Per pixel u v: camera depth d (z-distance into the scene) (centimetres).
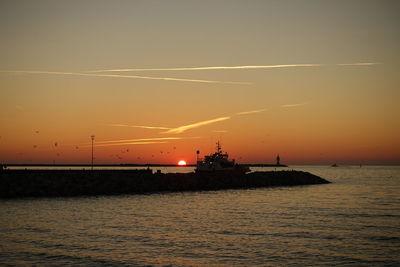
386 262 3359
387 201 7725
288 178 13175
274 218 5441
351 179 17775
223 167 11938
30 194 7594
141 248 3703
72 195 7906
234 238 4134
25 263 3219
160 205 6725
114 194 8381
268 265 3259
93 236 4156
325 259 3422
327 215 5738
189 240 4034
